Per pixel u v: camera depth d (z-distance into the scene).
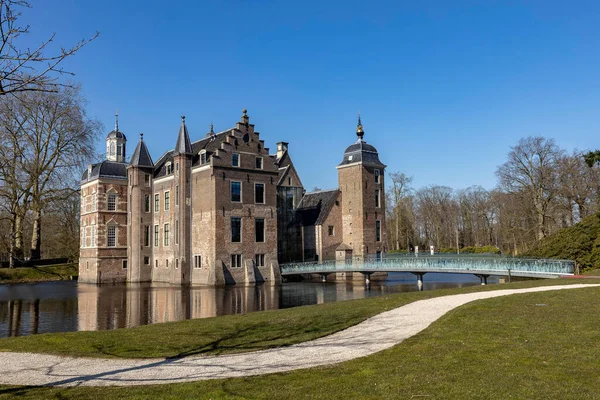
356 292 42.31
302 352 13.12
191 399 9.19
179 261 53.66
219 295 40.62
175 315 29.41
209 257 51.34
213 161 51.34
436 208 99.12
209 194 51.84
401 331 15.23
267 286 49.00
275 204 56.44
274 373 10.92
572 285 25.72
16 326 25.77
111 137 66.12
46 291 46.22
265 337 15.61
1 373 11.71
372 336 14.81
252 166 54.75
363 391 9.36
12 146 48.47
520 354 11.55
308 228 64.19
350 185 64.31
